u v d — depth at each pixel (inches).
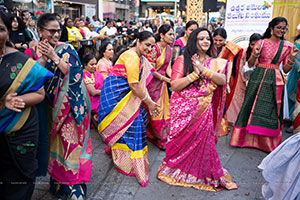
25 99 72.0
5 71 70.7
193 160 111.0
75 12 655.8
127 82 117.0
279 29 133.4
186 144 110.9
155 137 150.6
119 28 507.5
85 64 166.2
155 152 145.0
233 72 154.8
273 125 141.9
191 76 100.9
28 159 77.6
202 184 112.3
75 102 93.3
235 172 125.1
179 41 163.2
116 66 117.2
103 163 131.0
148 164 122.2
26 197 78.6
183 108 107.7
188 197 105.7
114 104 117.2
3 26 67.9
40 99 75.8
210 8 266.7
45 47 84.4
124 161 120.1
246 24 193.0
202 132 107.7
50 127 95.7
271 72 140.5
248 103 146.9
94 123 170.9
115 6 874.8
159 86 145.3
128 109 117.7
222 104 112.5
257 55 140.7
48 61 91.0
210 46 107.3
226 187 110.9
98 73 174.7
